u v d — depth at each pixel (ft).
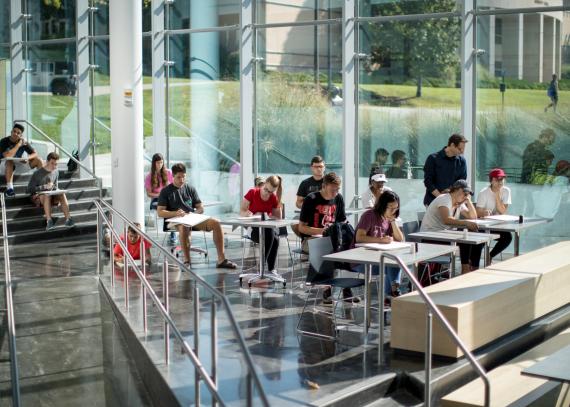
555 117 41.70
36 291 37.06
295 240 49.57
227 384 23.24
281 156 50.47
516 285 27.63
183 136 54.39
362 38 46.91
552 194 42.22
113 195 44.27
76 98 59.72
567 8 40.68
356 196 47.67
